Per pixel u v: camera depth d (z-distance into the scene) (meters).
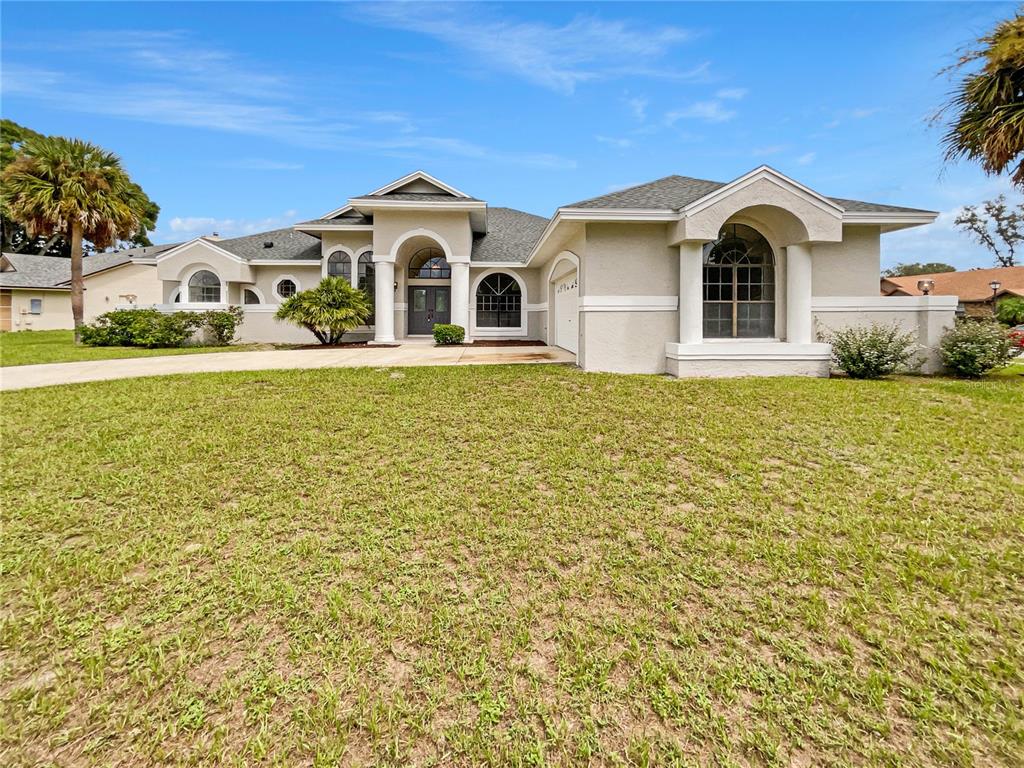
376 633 3.28
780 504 5.01
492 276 23.42
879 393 9.54
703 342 12.19
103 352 17.84
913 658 2.99
